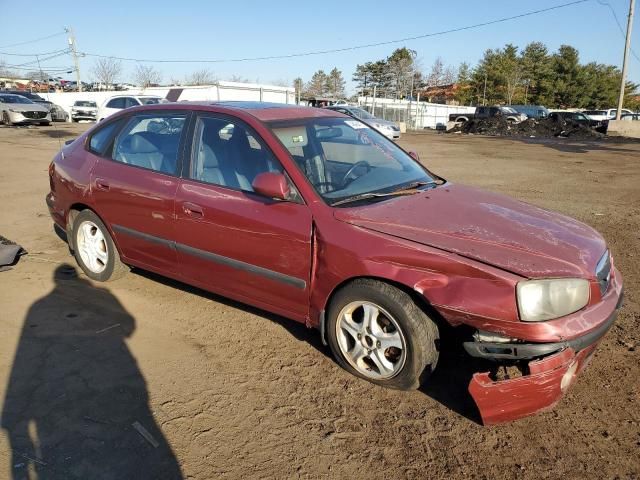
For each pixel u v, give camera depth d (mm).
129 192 4246
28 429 2863
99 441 2785
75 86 65688
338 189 3531
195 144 3979
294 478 2559
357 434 2871
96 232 4801
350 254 3107
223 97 34344
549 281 2732
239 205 3592
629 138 29312
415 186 3912
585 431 2893
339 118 4363
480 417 2910
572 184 11227
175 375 3406
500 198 3916
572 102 72500
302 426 2932
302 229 3320
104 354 3643
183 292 4695
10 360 3537
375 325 3174
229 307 4402
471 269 2791
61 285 4828
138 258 4434
